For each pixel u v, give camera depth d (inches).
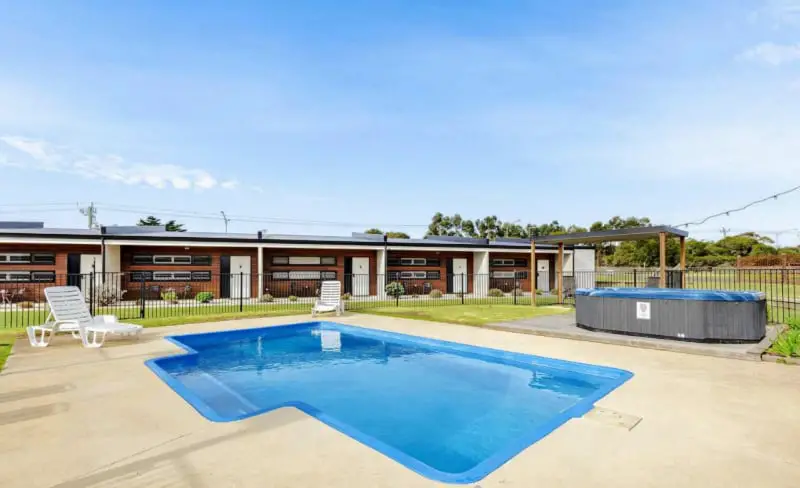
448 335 360.5
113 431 146.4
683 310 307.3
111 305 640.4
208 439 139.3
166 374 226.4
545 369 267.9
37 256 689.0
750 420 155.9
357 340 395.5
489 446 167.2
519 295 873.5
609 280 1040.8
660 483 110.4
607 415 161.5
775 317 425.1
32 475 114.4
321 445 134.3
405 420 195.5
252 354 341.1
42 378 219.1
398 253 883.4
